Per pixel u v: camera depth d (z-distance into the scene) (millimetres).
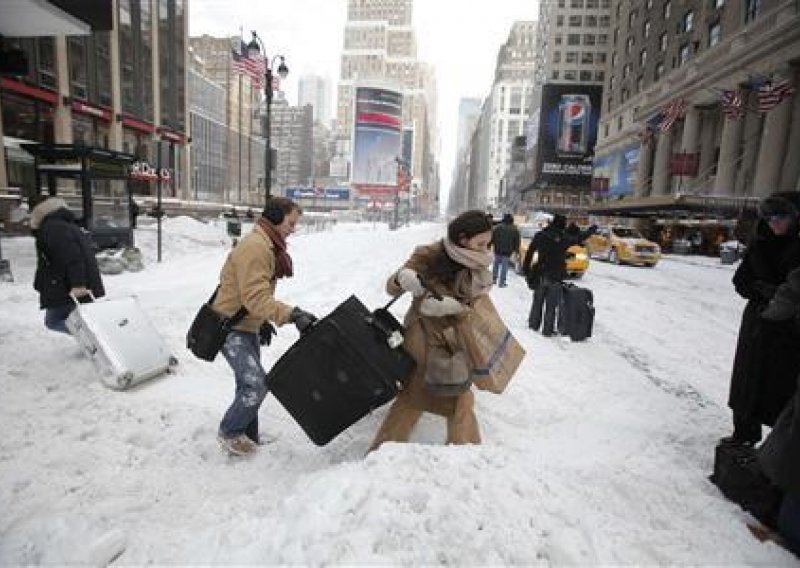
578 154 82562
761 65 32688
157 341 4688
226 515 2670
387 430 3201
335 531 1968
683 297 12469
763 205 3049
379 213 110062
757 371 3156
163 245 15820
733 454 3010
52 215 4504
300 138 152375
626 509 2631
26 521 2535
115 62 34406
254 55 19172
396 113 120688
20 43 25672
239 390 3248
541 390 4895
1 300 7391
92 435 3482
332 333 2867
